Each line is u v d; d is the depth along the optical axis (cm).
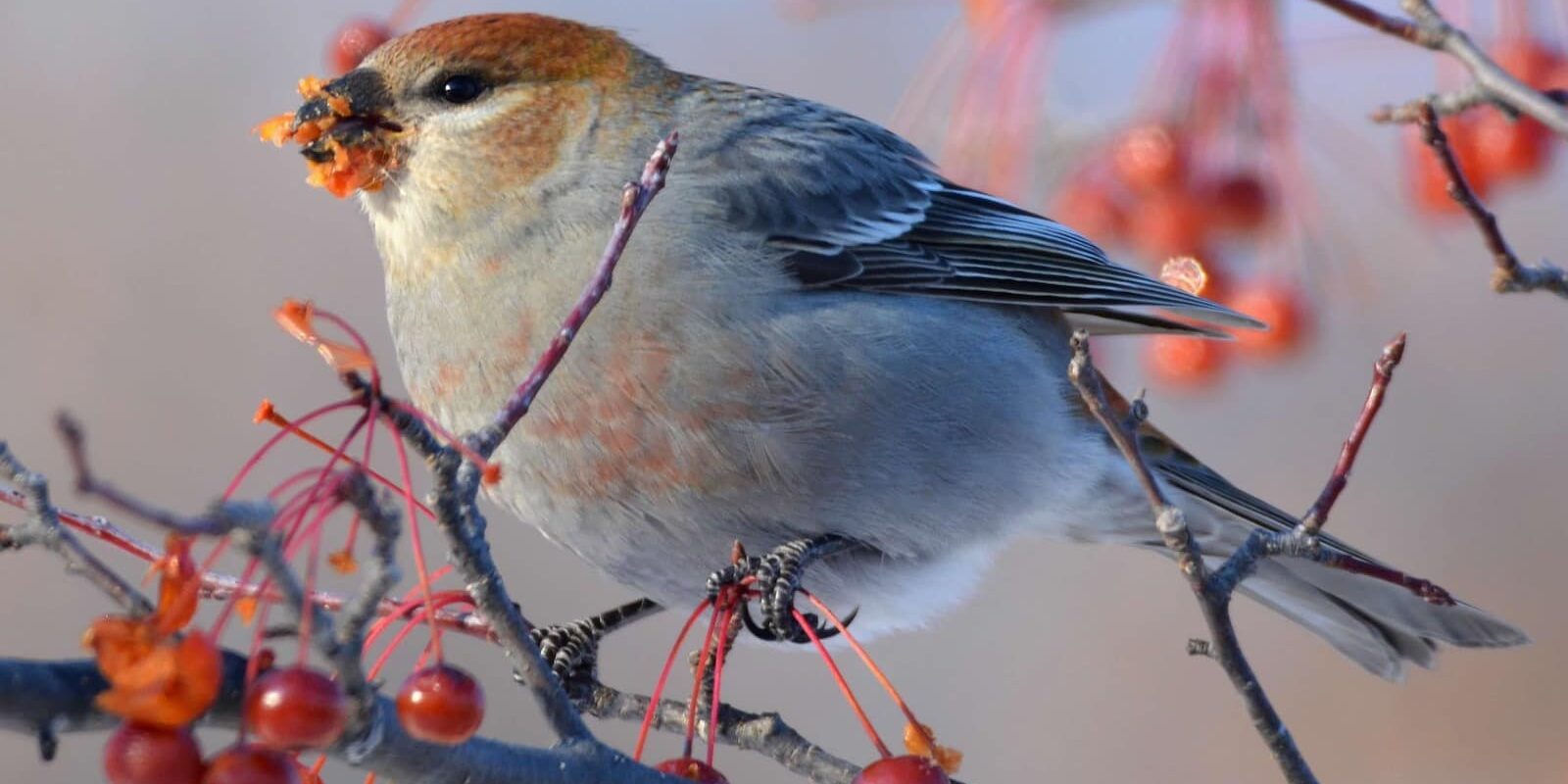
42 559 1218
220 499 418
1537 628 1291
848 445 811
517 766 520
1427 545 1343
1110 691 1312
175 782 432
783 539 823
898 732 1304
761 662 1347
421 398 836
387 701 488
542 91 830
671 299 792
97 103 1471
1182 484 932
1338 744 1284
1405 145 927
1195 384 990
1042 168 973
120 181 1439
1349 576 919
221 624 443
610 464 796
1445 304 1441
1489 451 1395
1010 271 880
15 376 1347
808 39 1578
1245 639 1345
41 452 1306
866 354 819
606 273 513
